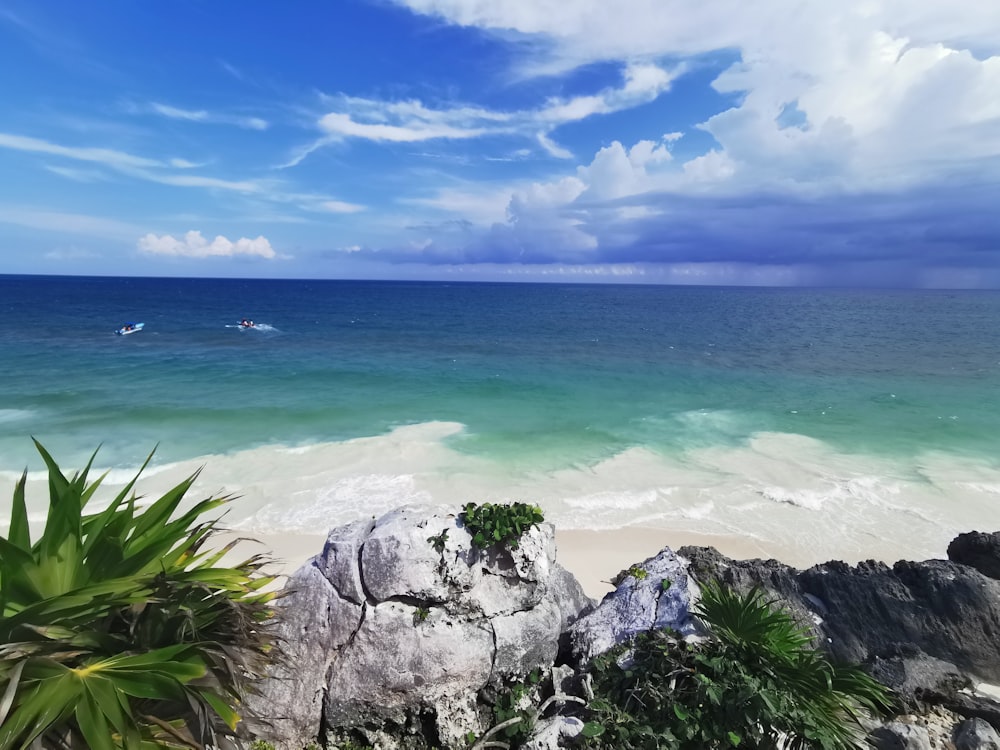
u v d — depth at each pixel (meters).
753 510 17.33
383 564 5.84
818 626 6.58
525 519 6.15
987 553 8.21
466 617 5.85
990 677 6.12
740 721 4.53
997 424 28.03
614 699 5.34
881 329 83.06
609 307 137.38
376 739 5.53
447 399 32.09
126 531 4.28
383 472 19.72
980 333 77.31
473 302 152.38
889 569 7.29
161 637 3.71
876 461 21.98
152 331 64.81
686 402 32.47
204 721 3.30
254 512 16.48
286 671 5.54
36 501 16.73
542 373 41.94
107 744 3.09
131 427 24.78
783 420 28.41
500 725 5.37
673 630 5.86
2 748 2.94
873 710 5.35
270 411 28.17
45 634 3.23
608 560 14.39
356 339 63.53
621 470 20.50
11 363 40.56
